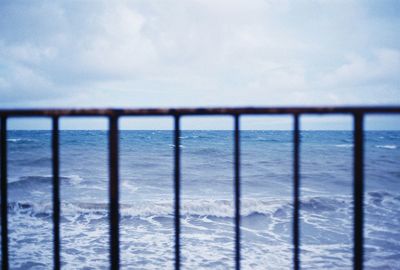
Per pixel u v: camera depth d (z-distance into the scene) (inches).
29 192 548.1
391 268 255.0
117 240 58.9
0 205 62.0
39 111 57.9
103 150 1188.5
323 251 287.4
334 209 433.1
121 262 262.4
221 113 55.9
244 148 1254.9
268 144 1440.7
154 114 57.1
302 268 251.4
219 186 605.9
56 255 60.6
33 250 291.6
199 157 1003.9
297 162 55.4
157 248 295.1
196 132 2930.6
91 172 748.6
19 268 255.0
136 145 1459.2
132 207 437.1
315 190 568.4
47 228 358.6
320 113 53.8
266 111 55.0
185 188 591.2
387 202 466.3
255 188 587.5
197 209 431.5
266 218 398.3
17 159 938.1
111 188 58.2
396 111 51.2
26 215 411.2
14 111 58.1
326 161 892.0
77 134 2335.1
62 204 448.8
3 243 62.6
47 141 1545.3
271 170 762.8
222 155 1044.5
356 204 53.6
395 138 1797.5
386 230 345.1
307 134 2337.6
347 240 315.9
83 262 265.0
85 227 361.4
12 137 1830.7
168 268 251.4
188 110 56.4
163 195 534.9
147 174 733.3
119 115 57.4
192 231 348.2
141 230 351.9
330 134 2330.2
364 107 52.1
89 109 57.6
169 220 391.5
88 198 507.5
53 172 59.5
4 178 61.0
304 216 404.5
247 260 266.5
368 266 258.7
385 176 677.9
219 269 248.8
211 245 302.7
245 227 364.5
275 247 297.4
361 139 52.6
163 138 1978.3
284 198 502.9
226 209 431.5
